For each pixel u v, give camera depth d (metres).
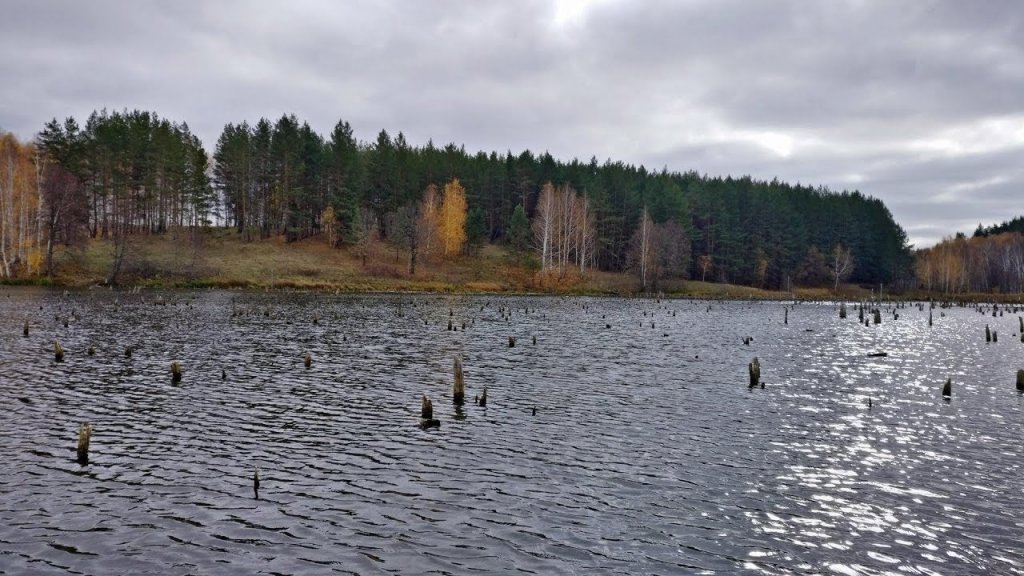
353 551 12.27
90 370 30.61
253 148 124.00
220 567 11.53
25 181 88.50
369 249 112.00
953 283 164.12
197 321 52.88
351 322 55.84
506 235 133.50
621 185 144.50
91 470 16.61
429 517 13.95
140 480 15.95
